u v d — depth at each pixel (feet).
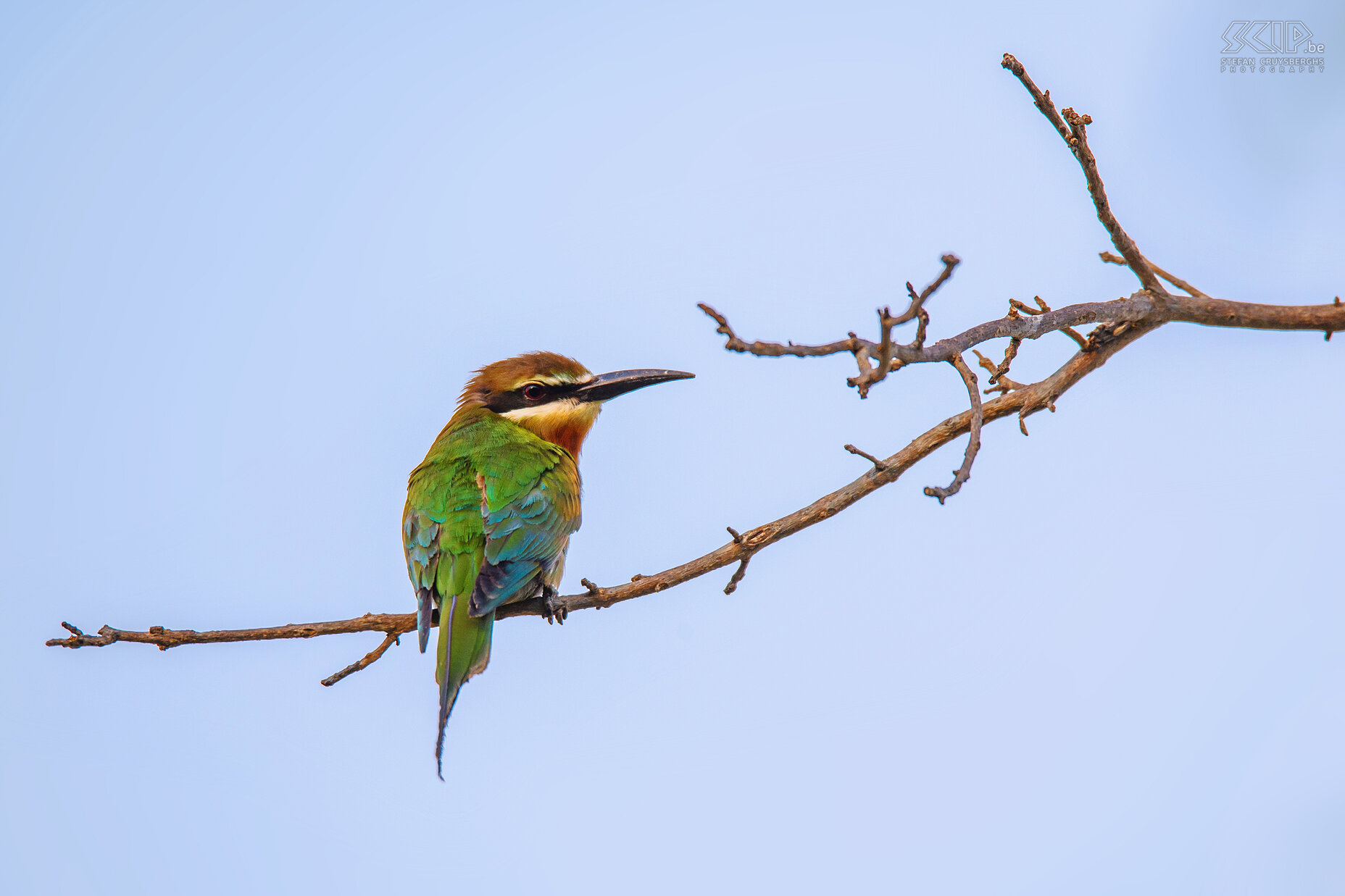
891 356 20.85
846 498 30.68
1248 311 29.43
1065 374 29.89
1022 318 26.63
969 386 24.36
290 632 32.94
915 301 20.75
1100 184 27.53
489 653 35.68
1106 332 29.81
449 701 34.30
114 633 31.30
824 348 20.88
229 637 32.01
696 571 31.89
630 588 32.89
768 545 31.04
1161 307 29.19
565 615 35.73
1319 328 29.37
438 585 37.14
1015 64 26.14
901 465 30.37
